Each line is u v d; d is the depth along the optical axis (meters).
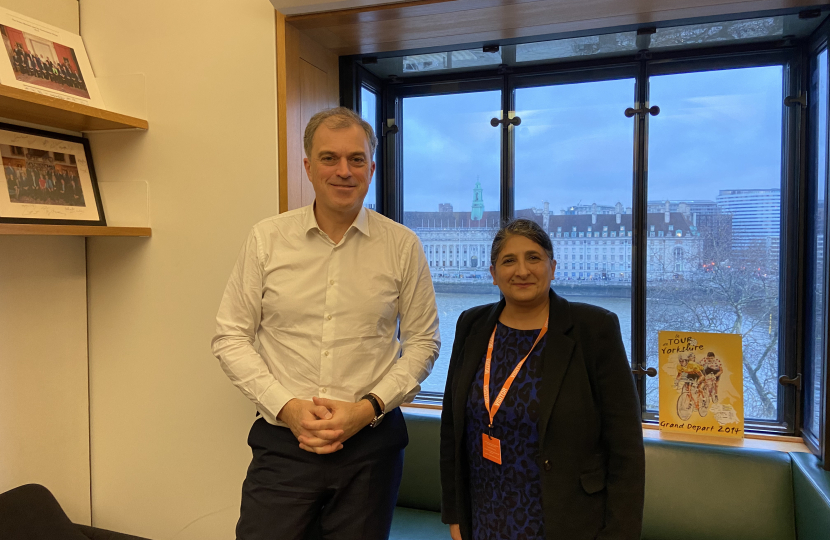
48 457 2.07
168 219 2.08
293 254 1.53
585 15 1.88
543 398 1.28
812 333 2.04
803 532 1.81
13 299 1.94
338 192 1.44
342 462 1.47
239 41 1.96
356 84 2.38
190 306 2.07
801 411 2.14
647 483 2.03
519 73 2.41
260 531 1.47
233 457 2.05
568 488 1.26
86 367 2.22
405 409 2.49
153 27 2.06
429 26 1.97
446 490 1.52
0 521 1.73
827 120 1.89
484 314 1.53
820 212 1.96
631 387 1.31
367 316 1.52
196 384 2.08
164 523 2.16
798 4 1.78
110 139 2.12
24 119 1.89
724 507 1.95
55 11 2.04
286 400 1.44
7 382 1.93
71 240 2.14
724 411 2.13
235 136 1.98
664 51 2.22
